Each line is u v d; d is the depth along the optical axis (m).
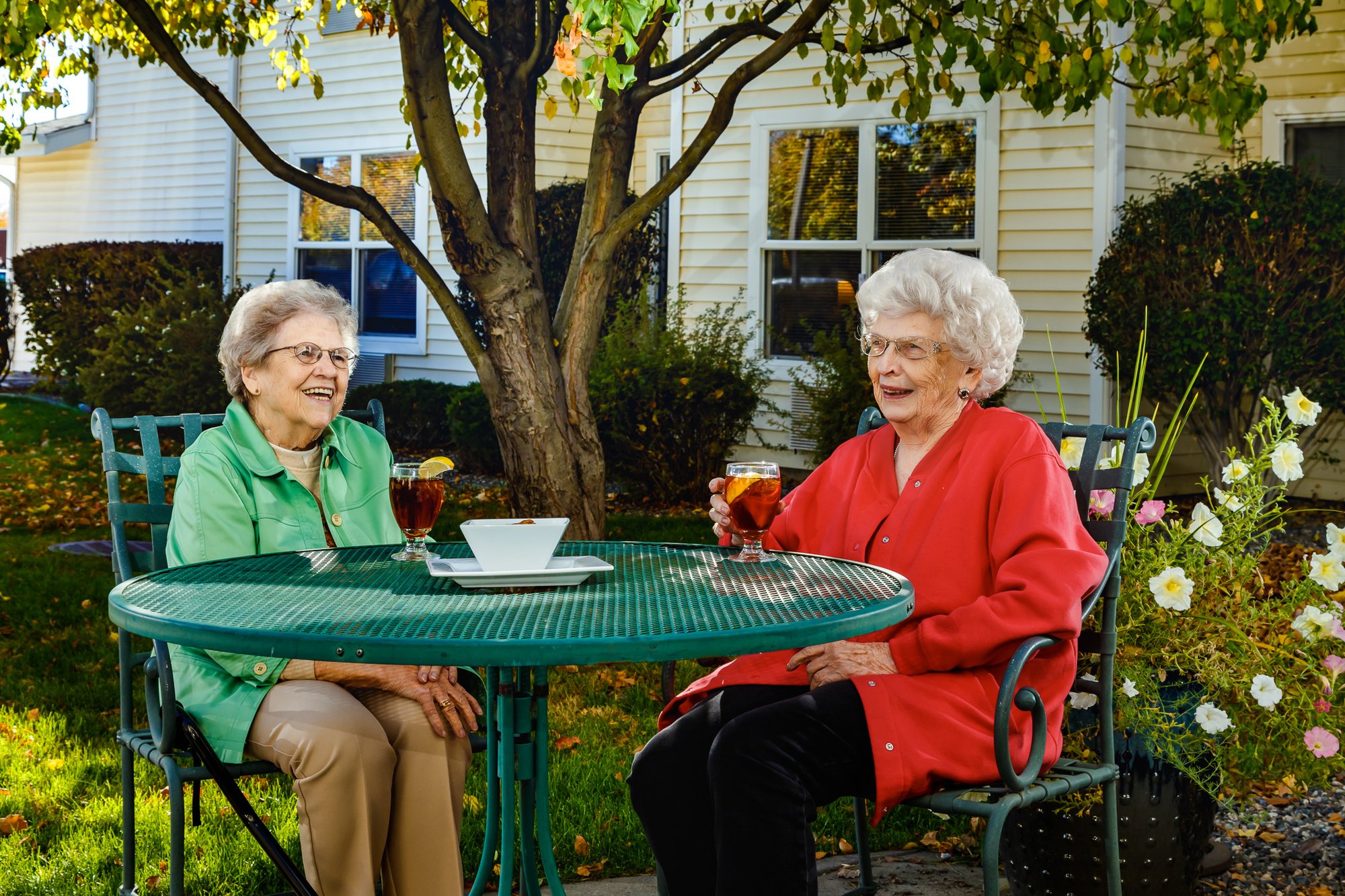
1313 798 3.75
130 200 16.17
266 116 13.96
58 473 10.61
